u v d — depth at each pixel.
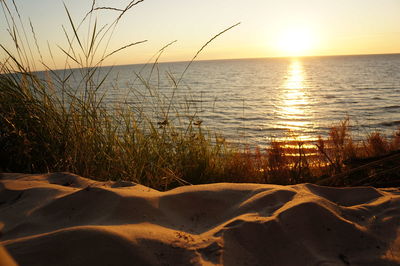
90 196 1.61
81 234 1.14
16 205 1.61
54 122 2.83
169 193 1.74
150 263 1.10
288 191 1.77
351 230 1.42
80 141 2.76
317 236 1.38
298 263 1.25
